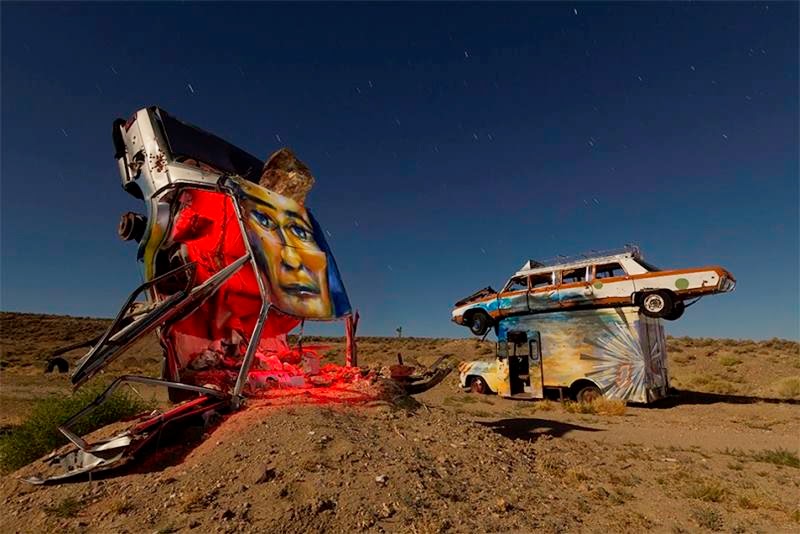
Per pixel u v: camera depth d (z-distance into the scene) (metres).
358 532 3.88
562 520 4.55
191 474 4.81
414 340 47.16
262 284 6.98
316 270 8.28
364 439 5.72
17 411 13.06
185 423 5.82
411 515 4.19
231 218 8.09
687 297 14.45
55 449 6.50
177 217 7.51
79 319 60.00
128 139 8.49
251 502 4.22
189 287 6.41
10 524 4.33
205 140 8.83
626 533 4.38
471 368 18.67
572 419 12.29
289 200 8.54
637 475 6.45
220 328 8.24
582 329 15.66
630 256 15.48
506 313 17.44
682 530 4.54
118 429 6.45
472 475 5.38
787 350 26.44
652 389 14.73
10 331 49.28
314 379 8.42
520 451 6.84
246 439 5.39
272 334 9.31
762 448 8.63
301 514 4.02
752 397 16.23
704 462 7.40
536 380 16.23
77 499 4.61
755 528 4.66
